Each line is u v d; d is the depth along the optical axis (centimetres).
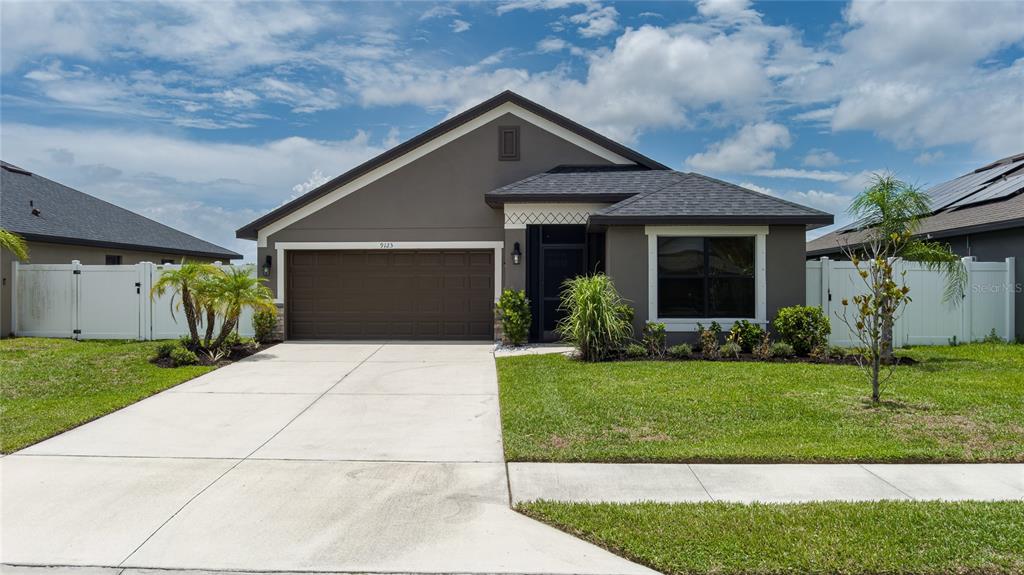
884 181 1105
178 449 637
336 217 1530
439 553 409
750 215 1204
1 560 397
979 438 636
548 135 1532
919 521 441
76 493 513
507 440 648
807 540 413
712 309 1249
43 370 1034
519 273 1394
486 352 1309
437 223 1524
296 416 777
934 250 1152
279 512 475
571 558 403
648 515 456
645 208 1237
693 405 771
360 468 579
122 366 1087
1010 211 1427
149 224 2305
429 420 757
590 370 1020
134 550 412
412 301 1534
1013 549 399
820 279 1354
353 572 385
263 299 1269
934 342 1371
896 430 665
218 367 1119
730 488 519
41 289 1504
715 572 377
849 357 1131
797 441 630
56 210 1872
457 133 1530
